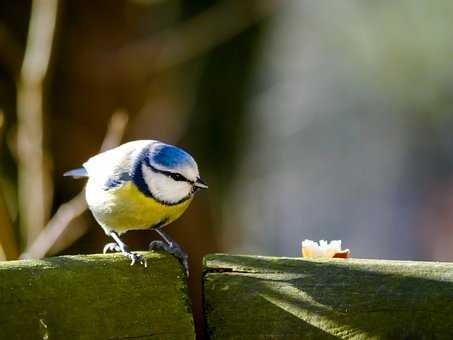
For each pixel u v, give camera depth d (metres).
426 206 22.59
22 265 4.58
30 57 9.23
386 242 22.52
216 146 12.22
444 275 4.83
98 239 10.27
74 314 4.57
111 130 9.45
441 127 21.72
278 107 20.41
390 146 22.48
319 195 22.84
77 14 10.45
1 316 4.44
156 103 11.09
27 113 9.21
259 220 17.95
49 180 9.32
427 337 4.77
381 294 4.82
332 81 22.08
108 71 10.57
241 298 4.89
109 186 6.91
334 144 22.81
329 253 5.39
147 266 4.80
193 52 11.07
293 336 4.83
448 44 20.48
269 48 13.16
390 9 20.88
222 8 11.32
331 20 21.59
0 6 10.15
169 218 7.12
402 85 21.36
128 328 4.66
